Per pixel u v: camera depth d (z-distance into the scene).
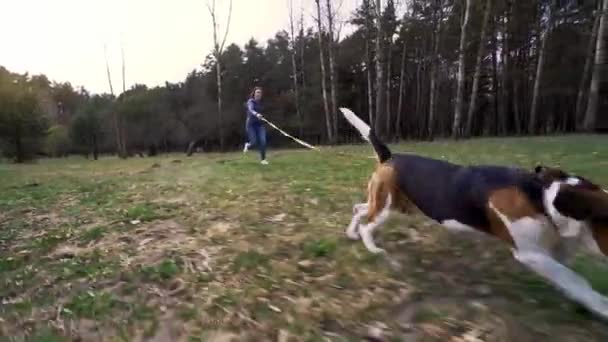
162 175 11.04
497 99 34.16
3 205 8.16
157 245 5.02
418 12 32.97
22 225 6.50
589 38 27.92
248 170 10.45
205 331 3.21
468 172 3.57
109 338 3.24
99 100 49.62
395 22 31.56
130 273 4.25
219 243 4.96
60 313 3.65
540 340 2.83
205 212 6.35
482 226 3.43
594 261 3.76
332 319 3.22
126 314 3.54
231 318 3.33
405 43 34.47
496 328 2.96
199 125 40.84
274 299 3.57
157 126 42.03
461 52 19.84
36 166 19.69
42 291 4.11
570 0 29.42
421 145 16.64
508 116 35.38
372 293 3.58
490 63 33.75
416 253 4.38
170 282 4.02
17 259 4.98
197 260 4.48
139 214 6.42
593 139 15.66
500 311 3.18
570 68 30.06
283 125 38.09
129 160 20.89
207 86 45.97
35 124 28.20
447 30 29.59
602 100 25.77
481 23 26.78
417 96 37.06
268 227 5.45
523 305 3.26
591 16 28.75
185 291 3.83
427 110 36.91
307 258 4.39
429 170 3.86
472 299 3.40
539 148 12.69
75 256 4.91
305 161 11.70
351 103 39.03
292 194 7.25
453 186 3.59
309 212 6.07
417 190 3.88
